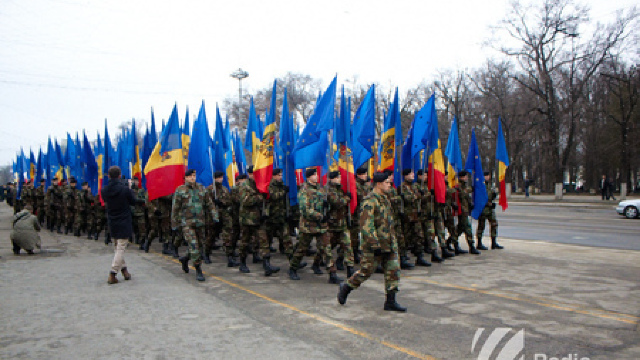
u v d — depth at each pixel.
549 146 36.97
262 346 4.33
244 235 8.20
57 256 10.16
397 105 9.11
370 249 5.54
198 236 7.96
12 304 5.88
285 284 7.23
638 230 14.66
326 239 7.34
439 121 46.50
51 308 5.70
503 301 5.98
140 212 11.44
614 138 44.69
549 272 7.87
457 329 4.84
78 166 16.22
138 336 4.63
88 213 14.23
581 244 11.65
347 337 4.60
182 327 4.92
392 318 5.27
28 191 20.06
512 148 45.22
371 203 5.51
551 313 5.39
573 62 35.44
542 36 34.78
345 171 8.41
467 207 10.17
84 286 6.98
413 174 9.35
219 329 4.86
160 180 9.64
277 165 10.74
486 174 10.69
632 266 8.37
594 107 42.56
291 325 5.01
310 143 8.38
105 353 4.16
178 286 7.03
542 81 35.72
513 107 39.53
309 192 7.26
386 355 4.10
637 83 36.47
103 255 10.32
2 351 4.21
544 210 25.12
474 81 41.31
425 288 6.81
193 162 10.06
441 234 9.58
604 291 6.45
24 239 10.23
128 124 31.69
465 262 9.09
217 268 8.75
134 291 6.65
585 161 50.91
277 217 8.73
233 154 13.00
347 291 5.78
